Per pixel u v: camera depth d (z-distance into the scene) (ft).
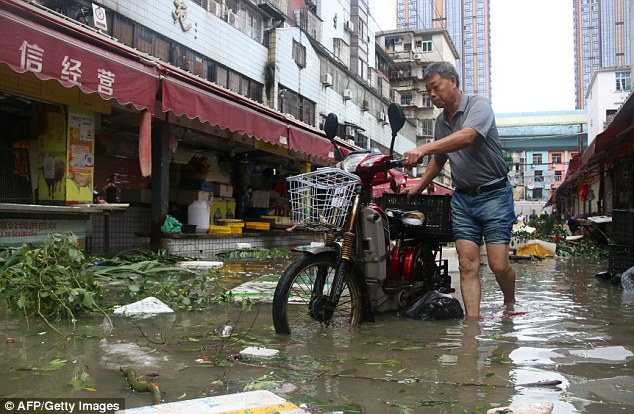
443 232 12.21
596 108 128.88
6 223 17.92
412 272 11.92
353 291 10.30
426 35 140.26
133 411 5.09
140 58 20.67
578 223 52.95
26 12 16.33
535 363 7.37
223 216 34.14
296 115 63.82
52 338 8.52
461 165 11.21
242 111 25.67
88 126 21.70
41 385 6.09
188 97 21.91
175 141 26.96
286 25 65.10
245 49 54.65
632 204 43.45
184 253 26.76
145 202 29.96
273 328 9.70
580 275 21.75
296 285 10.24
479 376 6.69
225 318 10.55
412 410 5.43
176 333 9.07
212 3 49.29
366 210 10.77
